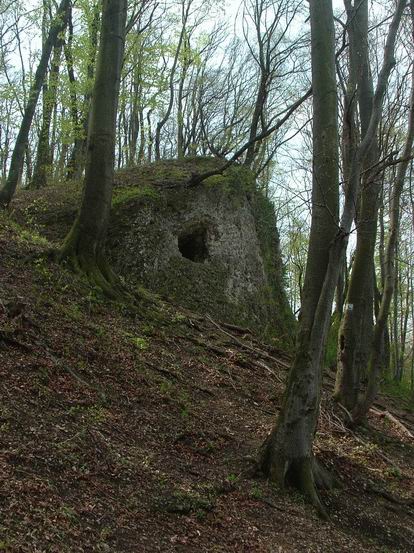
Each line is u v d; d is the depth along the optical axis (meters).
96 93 9.51
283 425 6.32
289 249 19.14
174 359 8.71
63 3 12.30
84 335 7.54
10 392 5.43
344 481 7.31
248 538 5.02
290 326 15.38
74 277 9.09
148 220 12.86
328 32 6.84
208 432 6.79
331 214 6.32
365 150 6.39
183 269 13.14
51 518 3.99
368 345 11.34
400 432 10.65
